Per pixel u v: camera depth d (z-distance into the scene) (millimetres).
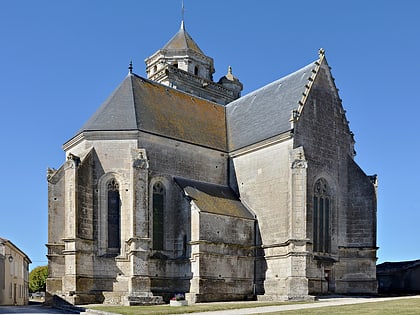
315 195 44344
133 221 39125
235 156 48438
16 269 63906
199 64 67188
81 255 38906
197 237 40219
